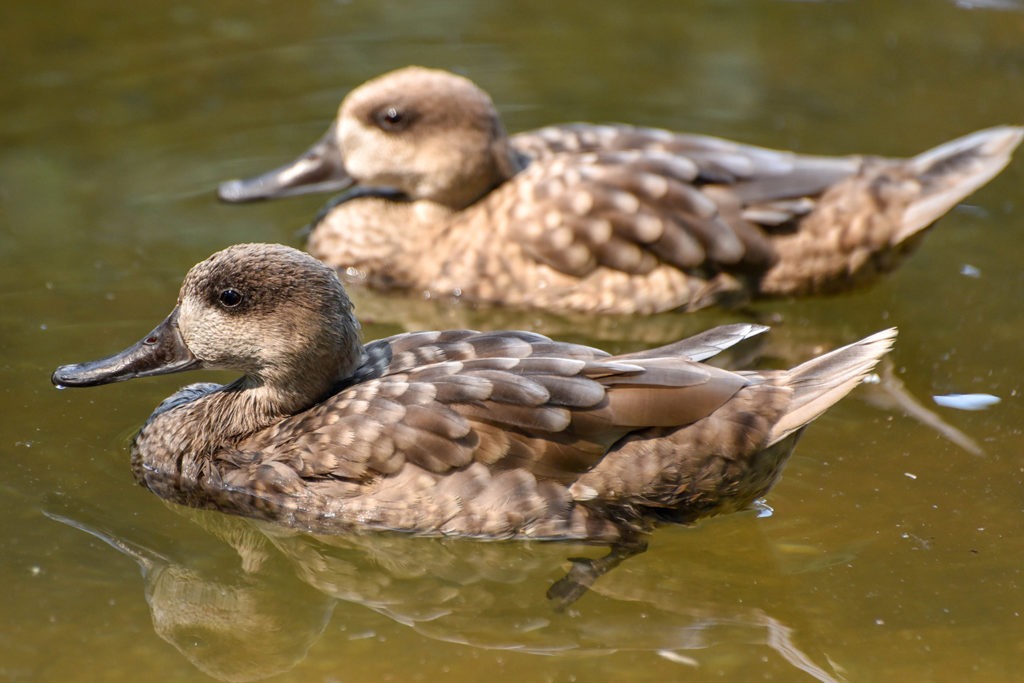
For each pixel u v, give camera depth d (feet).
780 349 42.60
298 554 33.32
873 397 38.99
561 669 28.96
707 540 32.78
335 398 33.30
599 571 31.96
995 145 44.39
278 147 52.70
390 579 32.83
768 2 64.95
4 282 43.50
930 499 34.06
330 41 61.05
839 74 58.54
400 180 45.96
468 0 65.51
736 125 54.90
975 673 28.58
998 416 37.83
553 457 31.63
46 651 28.99
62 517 33.19
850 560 32.01
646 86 57.82
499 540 32.12
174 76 57.31
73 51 58.85
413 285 45.52
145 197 49.26
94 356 39.70
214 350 34.14
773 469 32.27
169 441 34.83
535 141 47.65
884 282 45.09
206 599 31.40
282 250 34.12
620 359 32.24
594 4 65.16
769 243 43.24
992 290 44.47
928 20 62.80
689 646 29.78
